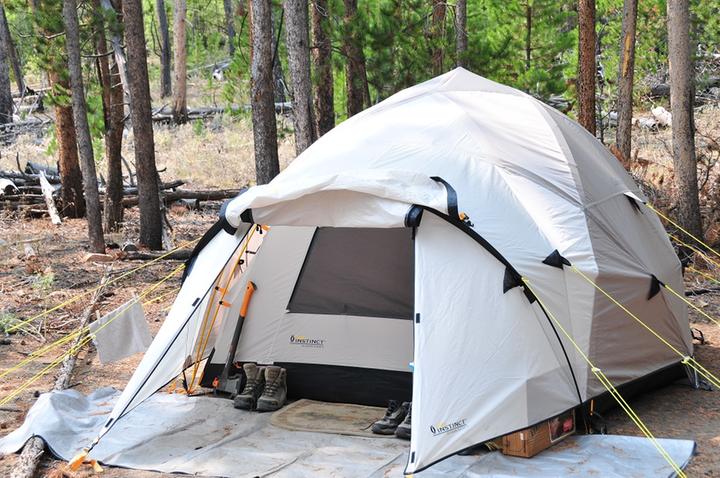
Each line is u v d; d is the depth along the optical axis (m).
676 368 6.87
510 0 17.19
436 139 6.33
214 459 5.40
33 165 17.91
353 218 5.63
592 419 5.80
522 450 5.24
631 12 12.79
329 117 14.98
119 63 13.46
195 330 6.51
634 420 6.05
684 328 6.96
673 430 5.83
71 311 9.40
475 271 5.42
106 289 10.41
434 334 5.21
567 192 6.24
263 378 6.61
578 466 5.08
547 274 5.67
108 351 6.53
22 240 13.28
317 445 5.64
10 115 27.36
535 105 6.95
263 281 6.85
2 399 6.70
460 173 6.02
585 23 12.44
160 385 6.02
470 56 14.15
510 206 5.88
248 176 19.09
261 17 10.45
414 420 4.95
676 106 10.95
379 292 6.57
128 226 15.03
